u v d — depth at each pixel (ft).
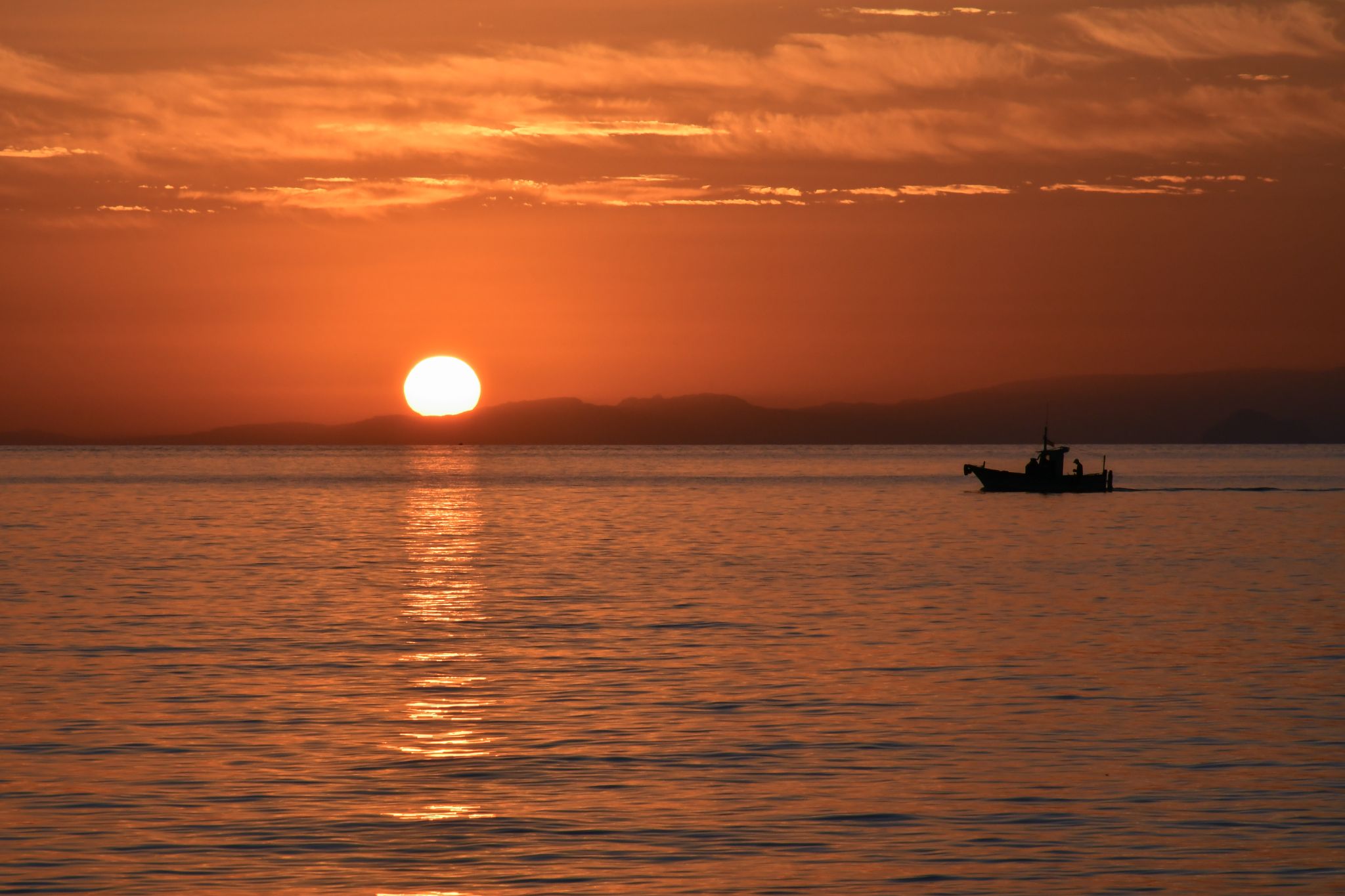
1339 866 253.85
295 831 273.33
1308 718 374.22
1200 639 520.42
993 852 261.85
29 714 376.48
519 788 303.68
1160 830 274.57
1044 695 407.03
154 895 239.09
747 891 242.58
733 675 441.27
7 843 265.34
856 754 334.85
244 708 385.91
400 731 358.02
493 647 499.51
